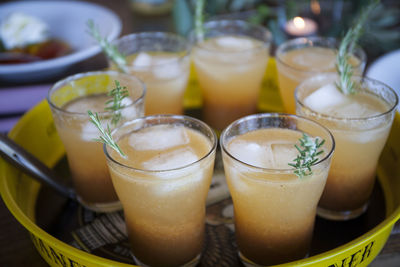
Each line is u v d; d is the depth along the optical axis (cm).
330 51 65
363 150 50
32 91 71
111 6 99
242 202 46
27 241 51
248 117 49
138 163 46
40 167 54
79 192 56
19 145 54
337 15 87
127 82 56
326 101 52
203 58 65
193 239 48
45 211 55
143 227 47
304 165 43
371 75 67
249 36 73
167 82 61
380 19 84
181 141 49
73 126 51
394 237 51
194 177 44
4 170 52
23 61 82
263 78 71
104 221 54
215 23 73
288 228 46
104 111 51
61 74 78
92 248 51
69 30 91
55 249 44
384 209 54
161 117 50
